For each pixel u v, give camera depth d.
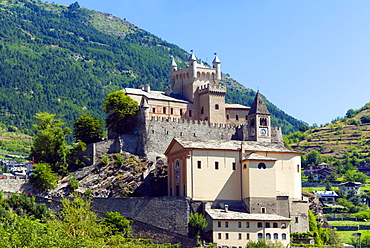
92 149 199.88
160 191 189.50
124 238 143.88
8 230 115.88
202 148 173.62
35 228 118.75
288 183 182.00
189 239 158.88
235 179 175.50
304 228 177.38
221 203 172.25
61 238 118.94
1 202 158.75
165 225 164.50
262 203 171.50
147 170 194.12
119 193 188.38
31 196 171.50
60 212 158.62
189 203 165.25
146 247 144.88
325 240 183.00
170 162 181.88
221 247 159.12
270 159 174.25
